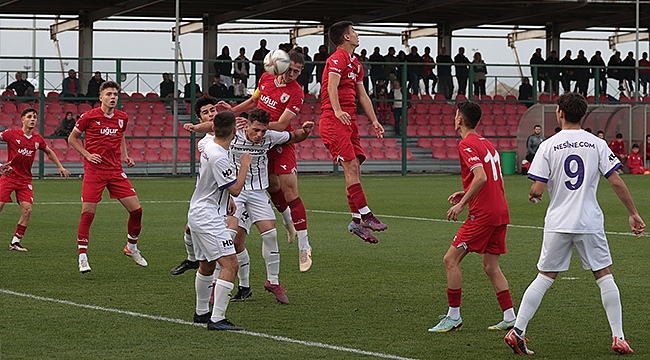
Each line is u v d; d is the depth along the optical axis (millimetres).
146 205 35094
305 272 19016
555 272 12086
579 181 12008
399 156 60844
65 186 45812
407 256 21375
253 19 68688
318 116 59688
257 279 18188
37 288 16844
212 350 12102
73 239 24453
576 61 65312
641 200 37312
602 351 12195
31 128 22359
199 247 13578
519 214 31531
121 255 21406
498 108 63281
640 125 59469
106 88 19359
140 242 23891
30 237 24859
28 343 12383
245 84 55719
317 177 55281
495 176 13266
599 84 61625
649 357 11875
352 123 18094
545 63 65062
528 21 71500
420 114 62375
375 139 60438
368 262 20422
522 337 11961
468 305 15391
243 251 15844
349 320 14156
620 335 12039
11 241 23656
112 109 19438
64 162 53812
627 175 55906
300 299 15977
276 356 11797
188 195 40375
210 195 13602
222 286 13375
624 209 33344
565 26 72500
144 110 57438
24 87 53219
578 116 12164
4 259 20656
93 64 53938
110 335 12922
